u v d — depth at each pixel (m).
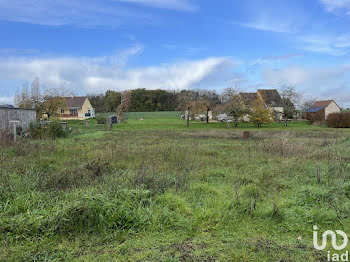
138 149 10.10
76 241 3.08
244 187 5.15
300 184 5.50
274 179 5.76
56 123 17.11
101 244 3.05
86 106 54.50
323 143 12.91
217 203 4.15
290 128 32.59
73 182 5.14
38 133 15.81
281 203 4.19
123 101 66.00
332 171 6.47
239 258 2.78
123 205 3.64
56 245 3.02
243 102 35.81
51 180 5.14
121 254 2.86
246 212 3.86
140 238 3.19
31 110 17.92
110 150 9.61
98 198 3.74
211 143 13.89
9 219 3.36
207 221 3.59
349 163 7.50
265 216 3.78
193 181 5.45
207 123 39.94
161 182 5.12
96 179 5.31
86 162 7.40
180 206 4.00
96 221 3.40
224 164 7.60
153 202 4.02
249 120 36.19
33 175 5.66
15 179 5.28
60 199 4.17
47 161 7.84
